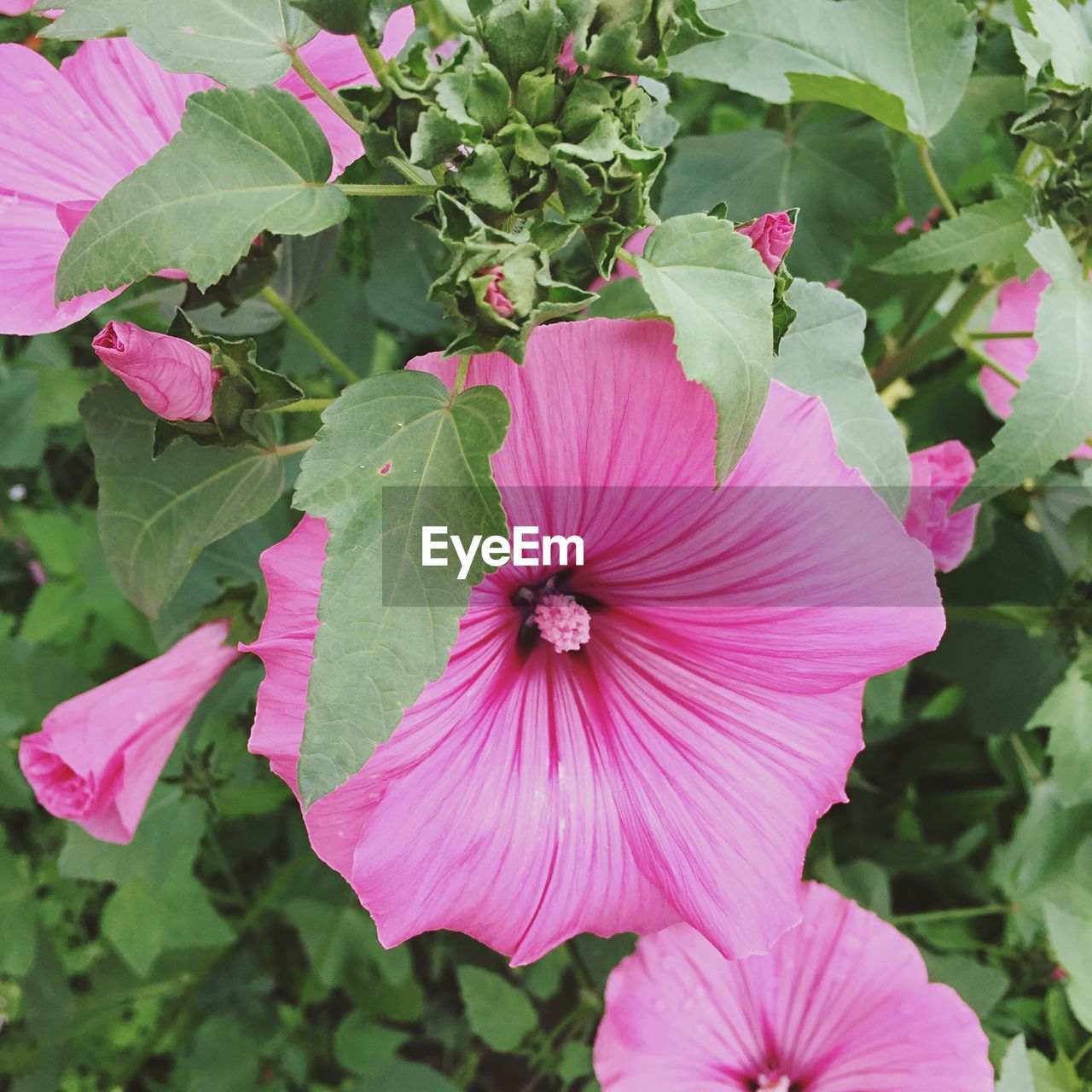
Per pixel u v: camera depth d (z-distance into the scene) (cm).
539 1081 37
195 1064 32
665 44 16
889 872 32
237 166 16
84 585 36
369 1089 29
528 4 15
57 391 33
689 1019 23
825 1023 24
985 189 29
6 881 33
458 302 15
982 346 29
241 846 37
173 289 23
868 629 19
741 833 19
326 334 29
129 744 23
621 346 17
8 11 20
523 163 16
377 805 18
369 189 16
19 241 17
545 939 19
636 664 20
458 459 16
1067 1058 27
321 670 15
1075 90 20
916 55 23
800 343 21
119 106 18
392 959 31
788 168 26
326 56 18
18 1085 31
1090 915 29
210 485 21
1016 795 33
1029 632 28
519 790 19
